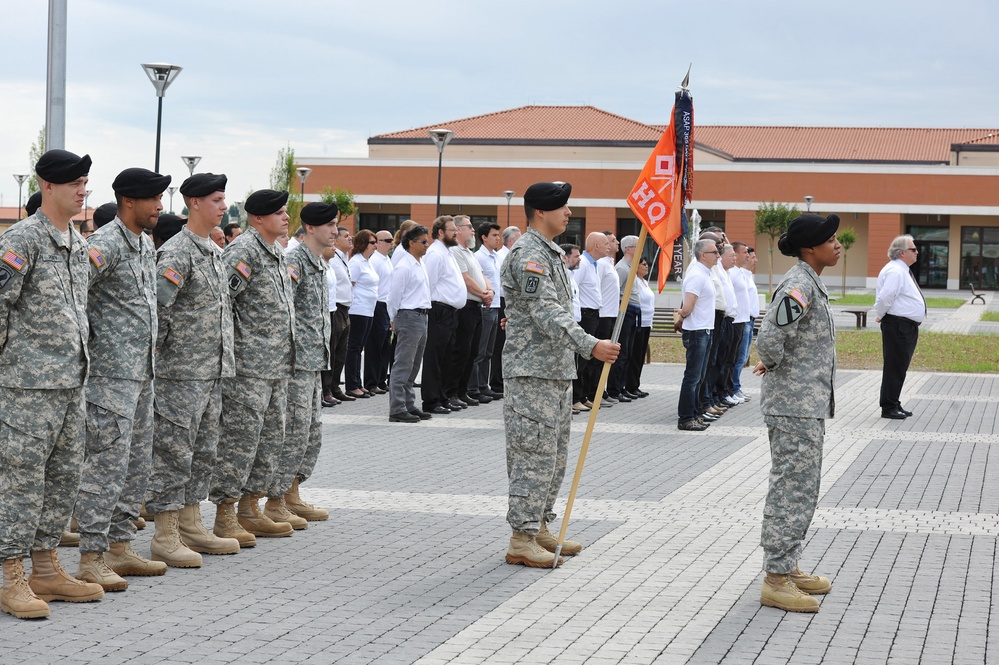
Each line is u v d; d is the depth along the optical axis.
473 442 12.77
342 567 7.48
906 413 15.22
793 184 67.94
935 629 6.21
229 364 7.65
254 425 8.02
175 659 5.59
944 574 7.35
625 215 69.06
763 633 6.12
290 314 8.20
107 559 7.19
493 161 68.50
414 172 69.00
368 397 16.97
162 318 7.39
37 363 6.19
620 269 16.98
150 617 6.31
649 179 8.24
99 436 6.75
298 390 8.54
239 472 8.02
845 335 31.66
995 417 15.33
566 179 67.69
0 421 6.20
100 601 6.64
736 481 10.63
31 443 6.21
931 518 9.02
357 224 70.00
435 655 5.69
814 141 76.81
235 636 5.97
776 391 6.64
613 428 14.22
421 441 12.81
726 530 8.61
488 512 9.22
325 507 9.38
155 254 7.35
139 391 6.95
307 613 6.41
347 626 6.17
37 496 6.28
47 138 13.56
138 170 6.86
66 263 6.34
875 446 12.74
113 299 6.83
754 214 68.19
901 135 77.44
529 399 7.48
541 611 6.49
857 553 7.89
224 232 14.37
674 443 13.01
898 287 14.95
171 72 20.75
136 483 7.12
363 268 16.67
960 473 11.05
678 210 8.24
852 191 67.69
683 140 8.32
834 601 6.75
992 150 71.06
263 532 8.35
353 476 10.69
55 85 13.52
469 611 6.48
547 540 7.86
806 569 7.45
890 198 67.44
